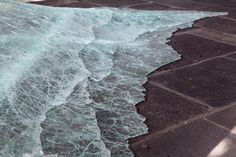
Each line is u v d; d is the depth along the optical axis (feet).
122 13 20.76
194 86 14.11
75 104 12.07
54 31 15.62
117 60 16.12
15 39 13.71
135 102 12.84
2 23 14.83
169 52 17.26
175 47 17.99
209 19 22.31
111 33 18.81
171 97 13.29
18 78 11.48
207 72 15.30
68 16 17.93
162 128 11.44
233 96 13.37
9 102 10.51
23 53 13.01
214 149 10.45
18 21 15.42
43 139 10.35
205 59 16.63
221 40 19.02
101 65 15.34
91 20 18.90
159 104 12.82
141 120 11.80
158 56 16.76
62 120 11.20
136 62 16.05
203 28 20.77
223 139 10.90
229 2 26.23
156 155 10.21
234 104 12.84
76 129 10.88
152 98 13.21
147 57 16.60
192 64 16.08
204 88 13.96
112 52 16.69
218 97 13.30
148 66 15.74
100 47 16.94
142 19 20.84
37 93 11.57
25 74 11.94
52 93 11.94
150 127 11.49
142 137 10.98
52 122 11.05
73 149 10.05
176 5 25.44
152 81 14.52
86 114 11.64
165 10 23.93
